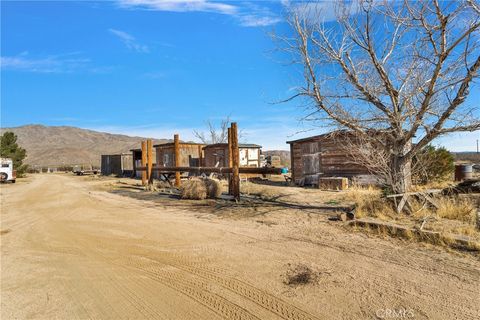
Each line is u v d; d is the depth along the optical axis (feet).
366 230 24.35
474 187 33.35
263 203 39.60
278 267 18.17
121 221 33.68
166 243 24.52
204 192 45.78
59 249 24.44
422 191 31.73
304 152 65.00
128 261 20.89
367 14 28.91
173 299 15.21
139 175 121.80
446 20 25.40
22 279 18.60
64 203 50.03
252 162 90.27
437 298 13.73
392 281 15.55
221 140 120.57
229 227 28.22
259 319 13.05
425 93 27.91
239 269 18.31
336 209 33.12
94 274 18.90
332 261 18.52
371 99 30.68
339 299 14.16
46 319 13.94
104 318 13.80
